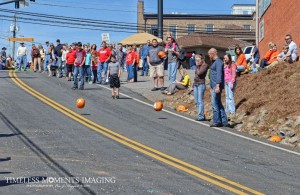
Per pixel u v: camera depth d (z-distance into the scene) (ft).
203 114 57.57
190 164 34.88
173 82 75.00
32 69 118.42
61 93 74.54
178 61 75.51
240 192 28.22
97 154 37.04
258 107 57.72
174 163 34.94
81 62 79.61
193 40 211.20
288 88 58.65
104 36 128.26
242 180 31.12
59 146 39.52
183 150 39.99
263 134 50.83
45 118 53.36
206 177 31.35
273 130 51.03
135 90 80.69
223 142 44.96
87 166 33.22
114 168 32.89
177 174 31.89
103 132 46.47
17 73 104.27
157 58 77.20
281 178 32.27
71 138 43.04
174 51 74.64
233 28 247.09
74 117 54.65
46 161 34.32
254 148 43.14
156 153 38.06
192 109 64.39
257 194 28.02
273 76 63.67
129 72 91.61
